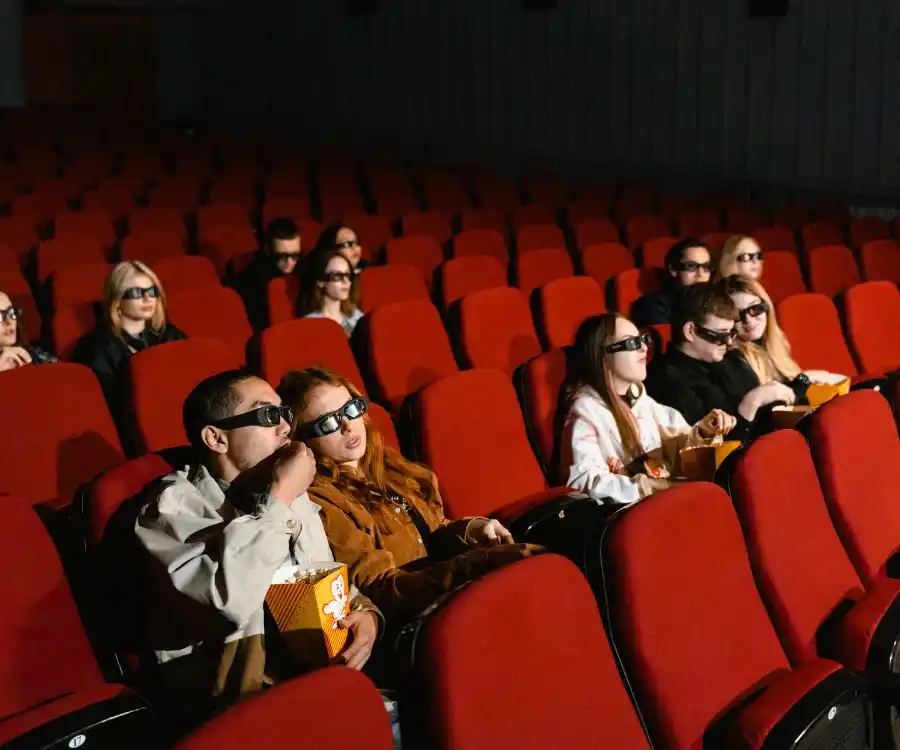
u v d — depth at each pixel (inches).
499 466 63.0
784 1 190.4
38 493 56.1
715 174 204.5
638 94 211.9
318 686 26.5
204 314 90.6
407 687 30.8
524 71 227.0
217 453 43.1
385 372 81.4
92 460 58.8
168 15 290.0
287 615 39.0
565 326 96.9
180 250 124.6
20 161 188.4
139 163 189.6
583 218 167.6
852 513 53.8
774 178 197.9
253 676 38.9
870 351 101.0
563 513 55.9
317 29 261.6
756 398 76.1
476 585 31.8
